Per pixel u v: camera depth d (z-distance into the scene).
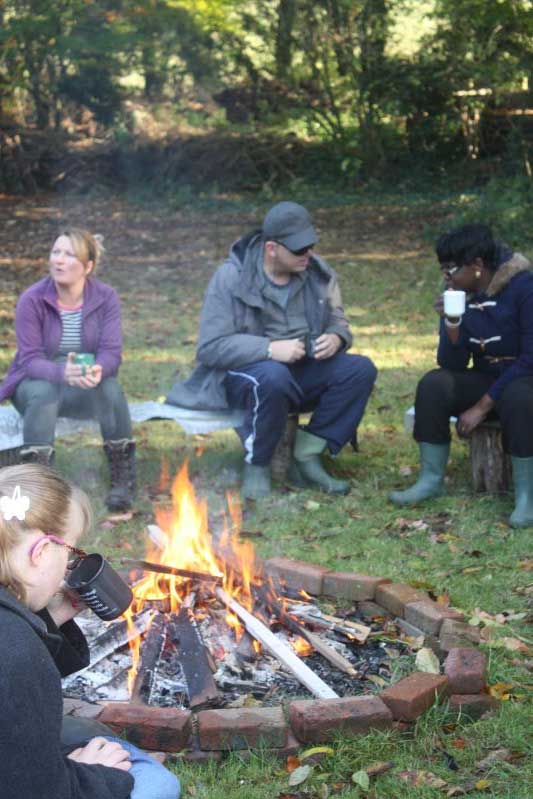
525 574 3.66
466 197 12.45
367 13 13.85
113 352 4.45
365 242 11.45
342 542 4.02
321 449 4.61
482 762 2.57
